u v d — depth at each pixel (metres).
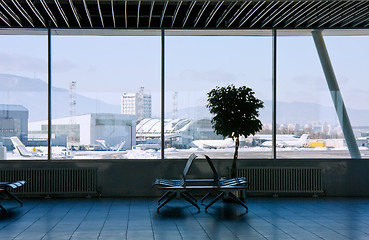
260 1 7.39
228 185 7.86
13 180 9.05
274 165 9.55
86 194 9.25
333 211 7.73
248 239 5.68
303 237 5.79
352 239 5.70
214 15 9.13
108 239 5.67
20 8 7.67
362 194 9.62
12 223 6.66
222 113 8.50
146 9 8.92
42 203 8.50
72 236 5.83
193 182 8.78
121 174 9.34
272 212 7.61
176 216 7.22
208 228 6.32
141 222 6.73
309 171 9.43
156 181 8.13
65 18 8.64
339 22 9.36
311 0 7.25
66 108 9.41
